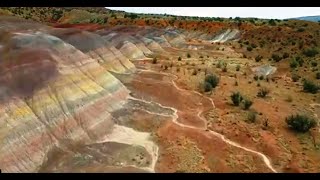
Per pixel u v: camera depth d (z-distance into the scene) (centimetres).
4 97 2106
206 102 3447
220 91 3853
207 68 5069
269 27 9112
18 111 2102
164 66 4884
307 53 6488
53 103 2352
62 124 2298
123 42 5541
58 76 2569
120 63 4256
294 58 6172
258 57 6406
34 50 2661
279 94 3956
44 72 2495
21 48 2625
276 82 4581
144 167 2145
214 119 2988
